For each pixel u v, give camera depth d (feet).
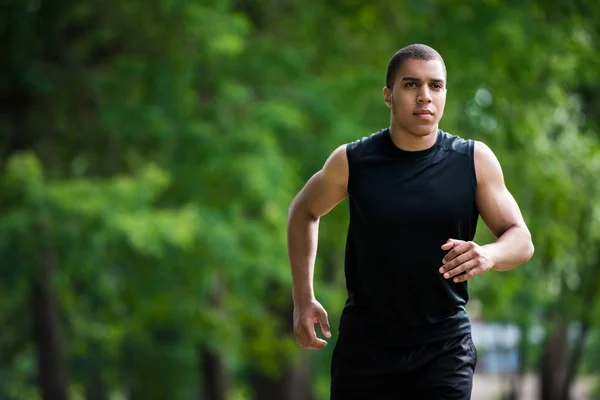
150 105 109.09
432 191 26.48
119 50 118.11
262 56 113.60
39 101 117.29
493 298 121.39
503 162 110.42
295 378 145.59
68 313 133.28
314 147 110.22
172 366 153.58
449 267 24.97
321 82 114.42
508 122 107.86
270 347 126.52
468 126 111.55
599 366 205.05
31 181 103.35
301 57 115.44
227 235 106.93
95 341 138.00
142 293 114.73
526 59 99.55
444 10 103.81
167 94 108.47
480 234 119.14
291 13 120.57
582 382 220.43
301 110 112.16
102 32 114.62
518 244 26.22
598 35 95.25
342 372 27.91
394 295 26.84
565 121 118.62
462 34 100.73
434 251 26.55
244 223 110.93
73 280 126.00
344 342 27.81
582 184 116.98
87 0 114.01
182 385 154.61
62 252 103.96
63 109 118.52
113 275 115.24
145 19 113.70
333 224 116.26
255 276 110.22
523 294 133.69
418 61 26.00
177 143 106.32
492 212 26.84
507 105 108.06
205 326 116.47
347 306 27.91
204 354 133.08
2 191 103.60
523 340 142.31
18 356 155.94
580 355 143.13
